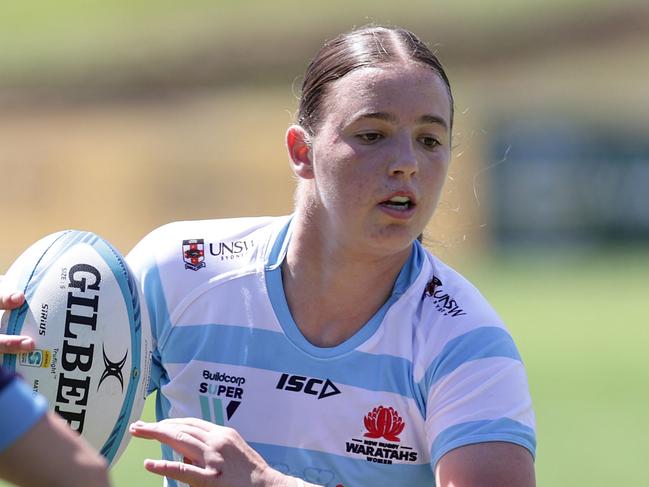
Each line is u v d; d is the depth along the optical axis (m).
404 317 11.27
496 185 77.38
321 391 11.25
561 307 55.41
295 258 11.51
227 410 11.55
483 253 76.56
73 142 105.25
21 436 6.91
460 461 10.56
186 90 119.81
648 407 34.09
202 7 140.50
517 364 11.12
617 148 78.00
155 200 90.44
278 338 11.48
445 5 130.62
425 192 10.85
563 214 77.81
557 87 106.50
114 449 11.24
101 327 11.04
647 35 118.94
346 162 10.73
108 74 124.25
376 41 10.98
